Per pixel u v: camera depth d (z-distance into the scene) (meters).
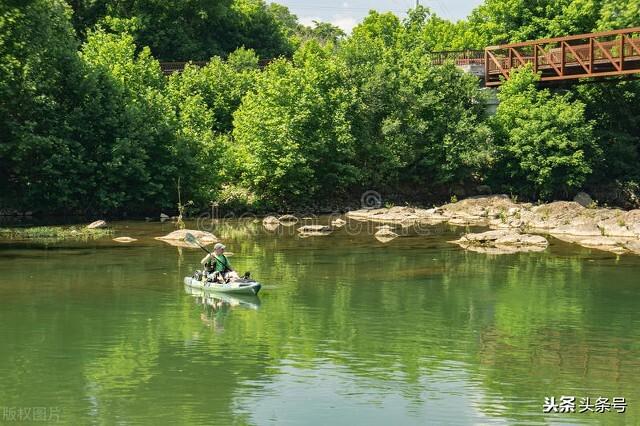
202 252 33.50
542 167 55.75
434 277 28.23
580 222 45.16
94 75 47.53
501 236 38.38
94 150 47.38
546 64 59.97
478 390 15.63
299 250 34.84
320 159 54.03
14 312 21.66
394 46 67.81
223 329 20.19
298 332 19.98
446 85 58.06
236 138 55.16
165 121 49.34
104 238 37.84
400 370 16.83
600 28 62.12
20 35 44.22
